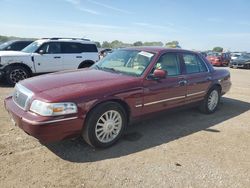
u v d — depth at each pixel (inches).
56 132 146.9
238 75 699.4
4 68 373.7
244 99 343.0
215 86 258.4
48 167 144.0
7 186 125.8
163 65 203.9
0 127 194.9
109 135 171.9
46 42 416.2
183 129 213.3
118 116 173.3
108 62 217.2
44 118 143.3
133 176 139.6
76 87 161.0
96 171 142.6
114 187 129.6
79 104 151.9
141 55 205.0
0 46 547.8
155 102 195.2
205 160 161.5
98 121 162.9
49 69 416.2
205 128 218.4
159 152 168.9
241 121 242.8
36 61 399.9
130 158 158.9
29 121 144.1
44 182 130.5
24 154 156.4
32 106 149.6
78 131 155.9
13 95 175.0
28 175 135.5
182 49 231.5
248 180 142.3
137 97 180.9
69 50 439.2
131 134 196.4
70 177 135.7
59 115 145.9
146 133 200.2
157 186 132.1
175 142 186.1
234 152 175.2
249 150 179.8
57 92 152.9
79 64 450.0
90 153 162.4
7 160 148.5
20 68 386.3
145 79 187.2
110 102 166.1
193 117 246.8
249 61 986.7
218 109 281.7
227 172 148.9
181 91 216.4
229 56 1186.6
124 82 176.9
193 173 145.7
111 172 142.3
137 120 188.7
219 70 270.2
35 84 166.1
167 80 203.0
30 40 557.9
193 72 233.8
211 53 1232.8
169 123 226.2
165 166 151.4
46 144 170.2
